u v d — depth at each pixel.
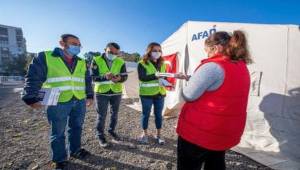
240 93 1.91
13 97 12.79
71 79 3.44
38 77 3.13
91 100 4.03
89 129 5.63
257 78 4.49
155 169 3.59
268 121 4.37
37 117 6.95
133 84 11.27
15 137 4.92
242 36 1.99
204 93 1.91
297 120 4.01
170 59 6.73
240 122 1.98
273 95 4.31
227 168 3.63
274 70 4.31
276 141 4.23
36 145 4.48
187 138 2.02
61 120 3.37
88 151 4.04
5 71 68.25
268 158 3.94
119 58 4.58
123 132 5.40
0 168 3.47
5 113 7.52
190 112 2.02
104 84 4.29
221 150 2.00
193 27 5.95
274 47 4.30
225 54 1.95
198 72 1.89
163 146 4.52
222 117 1.87
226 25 5.09
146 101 4.44
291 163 3.75
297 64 4.07
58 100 3.29
